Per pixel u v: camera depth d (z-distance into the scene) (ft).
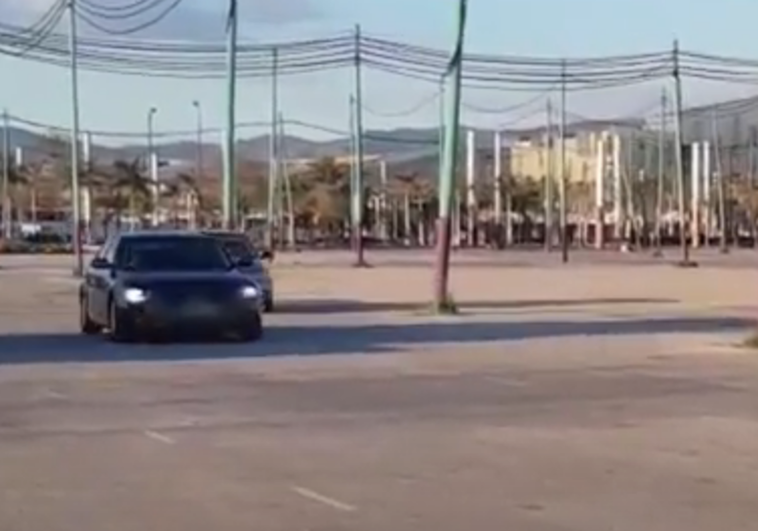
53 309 144.46
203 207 487.20
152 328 100.53
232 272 105.81
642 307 150.51
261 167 499.92
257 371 82.48
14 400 68.85
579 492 46.14
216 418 62.80
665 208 494.59
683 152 399.44
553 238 479.82
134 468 50.24
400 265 286.87
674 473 49.70
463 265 290.35
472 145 516.32
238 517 42.16
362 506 43.75
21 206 508.12
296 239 476.54
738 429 60.34
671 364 88.02
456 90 136.98
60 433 58.34
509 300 162.40
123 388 73.87
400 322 125.59
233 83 198.70
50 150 515.50
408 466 50.75
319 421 61.93
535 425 61.16
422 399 69.72
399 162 551.18
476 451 54.13
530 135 577.02
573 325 122.83
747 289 192.44
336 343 102.37
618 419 63.21
